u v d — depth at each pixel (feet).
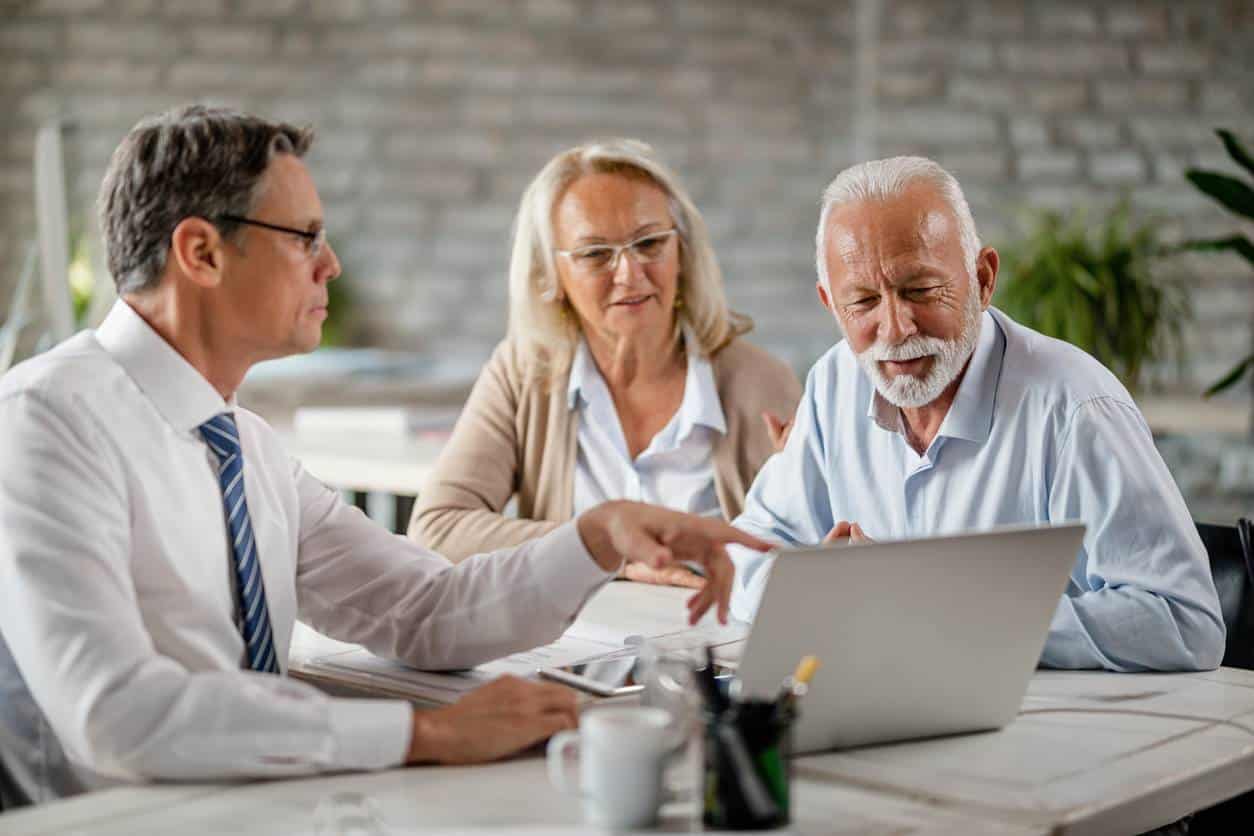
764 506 6.72
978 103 17.80
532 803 3.88
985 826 3.75
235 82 19.31
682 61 19.63
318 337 4.94
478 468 8.02
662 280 7.68
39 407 4.48
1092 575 5.53
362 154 19.52
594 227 7.58
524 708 4.36
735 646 5.64
